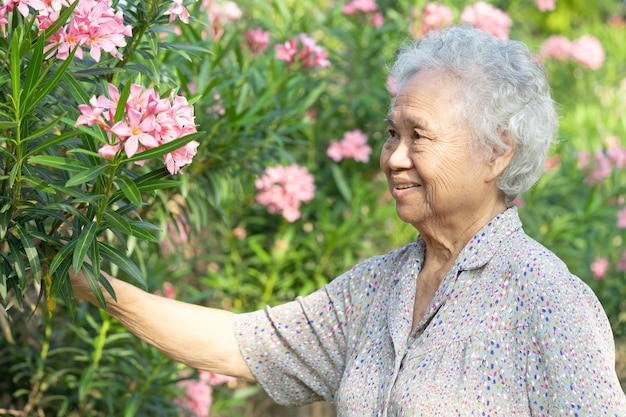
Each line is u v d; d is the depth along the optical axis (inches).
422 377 76.6
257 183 179.2
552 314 73.1
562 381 71.9
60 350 146.4
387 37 199.3
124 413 147.3
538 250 76.9
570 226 202.7
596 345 72.4
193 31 138.5
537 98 79.1
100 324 153.2
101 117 74.7
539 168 80.5
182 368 158.9
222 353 92.7
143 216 136.1
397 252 88.7
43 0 78.9
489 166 79.0
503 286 76.4
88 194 83.0
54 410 156.3
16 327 151.9
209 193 139.6
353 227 190.4
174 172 76.9
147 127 72.2
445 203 79.4
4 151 77.5
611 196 207.5
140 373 151.6
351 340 88.0
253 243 184.4
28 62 82.4
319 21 200.5
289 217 179.2
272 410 214.8
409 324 81.4
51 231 88.0
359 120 201.5
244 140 142.7
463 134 78.1
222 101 145.5
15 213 84.5
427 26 193.6
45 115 86.0
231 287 187.8
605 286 201.0
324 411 218.4
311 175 182.4
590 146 230.2
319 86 164.2
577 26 387.9
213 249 201.5
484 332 75.6
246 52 172.1
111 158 75.6
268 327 92.7
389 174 82.4
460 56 78.7
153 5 91.7
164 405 158.1
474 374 75.0
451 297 78.4
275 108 158.6
